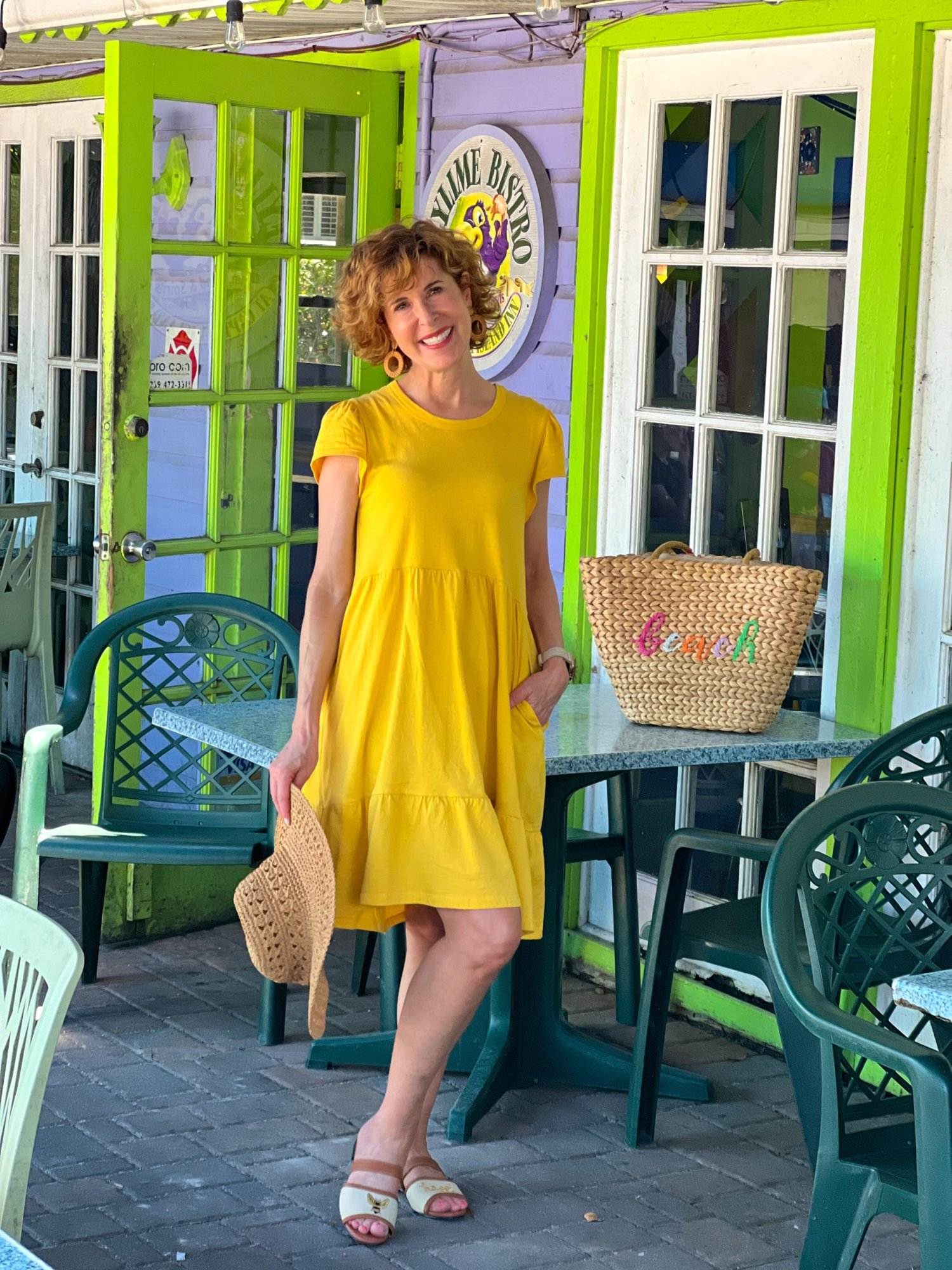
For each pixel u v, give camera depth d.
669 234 4.32
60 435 6.55
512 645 3.05
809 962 3.18
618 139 4.38
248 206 4.64
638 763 3.49
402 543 2.97
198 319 4.56
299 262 4.77
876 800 2.65
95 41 5.38
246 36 5.17
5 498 6.91
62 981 1.85
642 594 3.73
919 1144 2.24
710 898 4.36
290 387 4.80
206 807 4.70
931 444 3.73
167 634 4.91
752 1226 3.25
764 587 3.63
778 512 4.11
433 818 2.96
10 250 6.71
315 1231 3.14
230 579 4.74
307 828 2.91
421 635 2.96
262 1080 3.81
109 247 4.36
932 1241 2.23
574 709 3.96
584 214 4.44
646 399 4.42
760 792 4.22
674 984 4.37
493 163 4.67
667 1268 3.07
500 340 4.71
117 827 4.28
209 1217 3.18
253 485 4.76
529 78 4.59
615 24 4.28
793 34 3.90
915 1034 2.81
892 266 3.71
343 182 4.90
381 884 2.97
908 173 3.68
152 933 4.72
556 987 3.83
